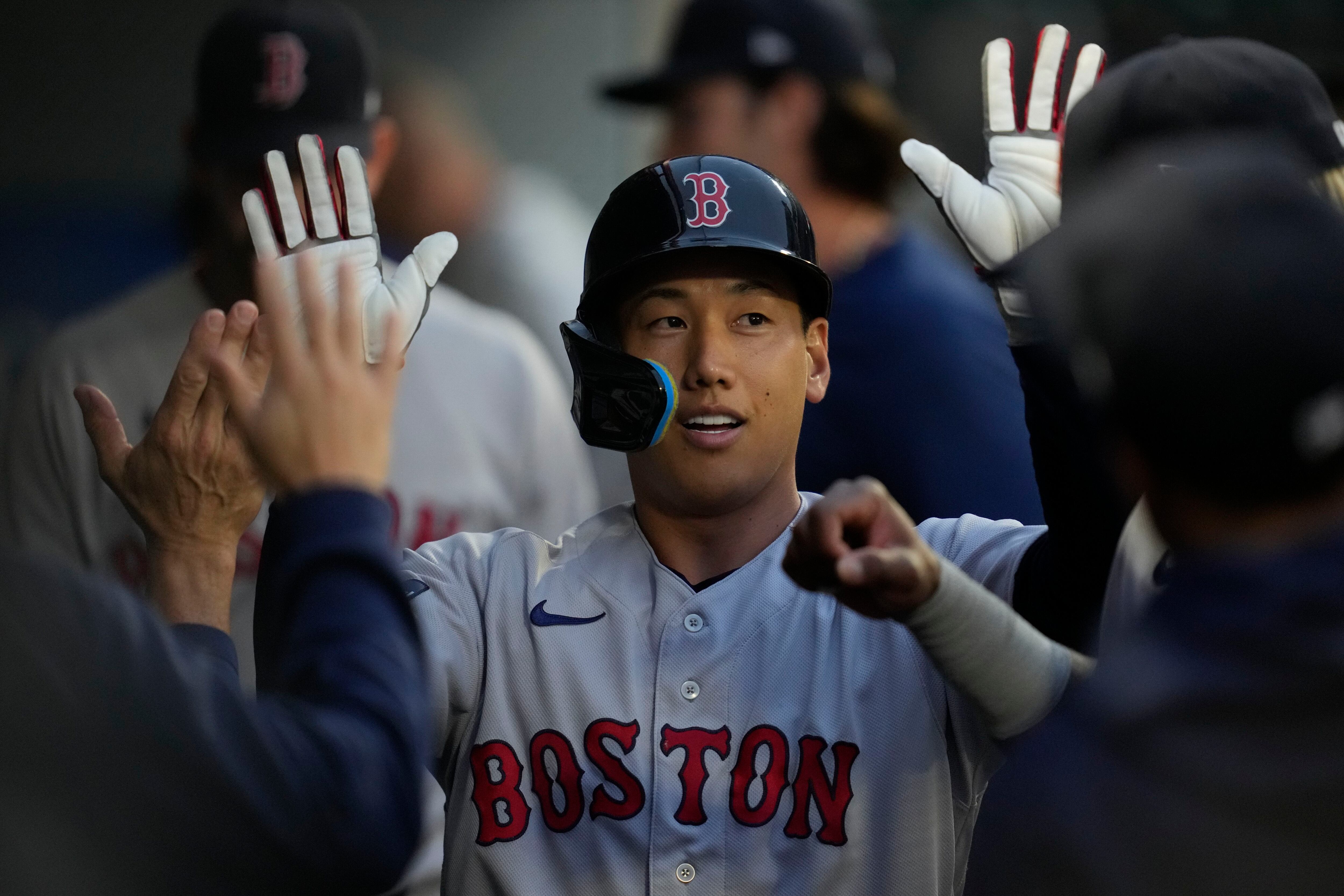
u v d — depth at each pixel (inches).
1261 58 247.3
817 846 237.3
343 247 251.9
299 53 354.0
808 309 264.5
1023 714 211.2
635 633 251.8
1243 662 165.5
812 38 426.3
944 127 758.5
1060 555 247.3
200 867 190.4
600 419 245.1
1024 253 223.5
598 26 726.5
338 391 207.9
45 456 349.7
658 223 249.4
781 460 255.0
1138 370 170.2
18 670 184.9
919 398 359.9
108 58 652.1
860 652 247.9
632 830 239.6
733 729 244.4
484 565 263.7
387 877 197.5
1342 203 238.4
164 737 186.7
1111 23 746.8
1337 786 159.6
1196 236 172.1
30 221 643.5
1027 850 172.7
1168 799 165.0
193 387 228.2
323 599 200.8
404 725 196.2
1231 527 174.4
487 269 578.2
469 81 714.2
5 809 184.2
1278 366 164.4
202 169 355.3
